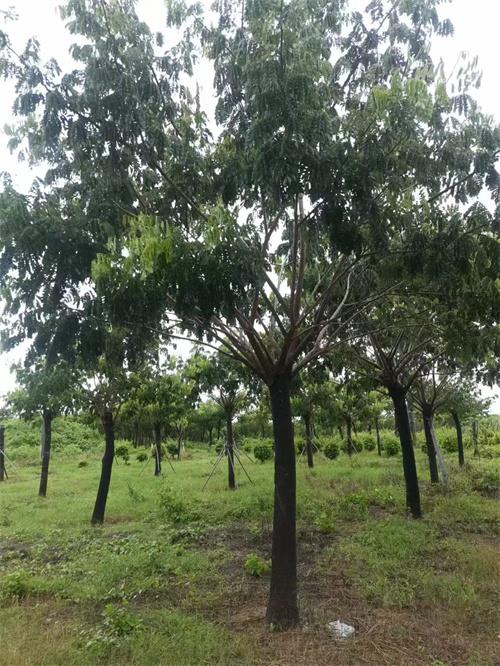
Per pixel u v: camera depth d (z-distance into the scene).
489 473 14.82
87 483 17.39
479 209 4.94
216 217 4.24
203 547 8.21
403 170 5.07
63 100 4.82
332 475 15.95
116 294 4.13
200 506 11.33
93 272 4.14
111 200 5.28
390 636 4.95
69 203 5.30
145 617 5.38
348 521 9.62
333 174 4.37
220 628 5.11
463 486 13.37
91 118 5.02
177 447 31.36
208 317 4.13
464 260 4.79
